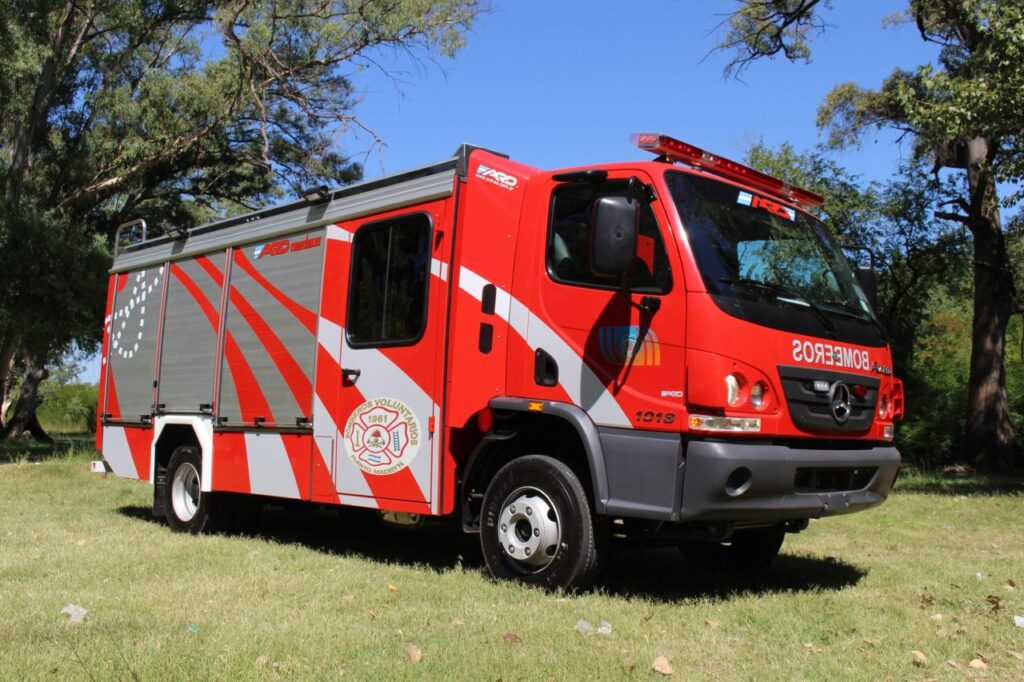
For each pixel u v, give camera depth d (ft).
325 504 25.53
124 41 80.94
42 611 17.28
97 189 80.74
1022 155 42.39
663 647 15.26
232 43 73.92
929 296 71.67
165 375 31.48
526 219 20.76
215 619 16.67
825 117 73.51
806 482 18.95
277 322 26.61
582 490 19.11
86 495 39.11
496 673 13.66
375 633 15.78
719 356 17.60
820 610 18.06
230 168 89.81
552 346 19.79
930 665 14.55
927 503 39.75
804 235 21.62
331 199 25.59
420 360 21.93
